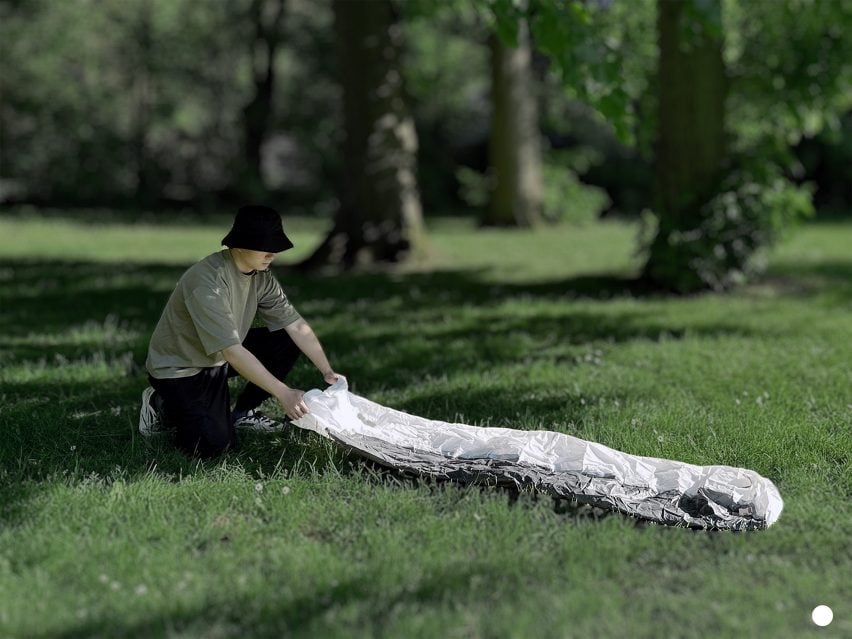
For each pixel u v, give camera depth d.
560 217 21.20
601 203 21.67
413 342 7.08
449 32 27.70
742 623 2.82
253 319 4.57
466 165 30.20
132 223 21.70
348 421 4.18
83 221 21.69
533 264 13.05
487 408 5.18
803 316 8.23
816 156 25.36
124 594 2.99
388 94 12.35
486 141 30.06
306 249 15.95
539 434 4.25
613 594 3.00
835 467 4.21
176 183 28.95
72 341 7.02
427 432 4.34
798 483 3.98
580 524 3.51
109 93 27.95
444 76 28.11
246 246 4.05
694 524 3.53
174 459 4.24
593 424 4.73
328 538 3.49
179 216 25.06
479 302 9.37
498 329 7.74
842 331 7.41
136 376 5.89
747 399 5.28
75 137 26.95
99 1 27.03
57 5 26.02
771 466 4.23
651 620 2.87
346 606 2.92
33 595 2.96
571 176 21.95
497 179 20.38
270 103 28.09
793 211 10.01
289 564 3.20
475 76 29.25
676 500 3.72
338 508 3.71
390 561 3.21
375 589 3.02
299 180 31.19
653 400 5.27
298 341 4.56
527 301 9.32
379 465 4.21
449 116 29.92
